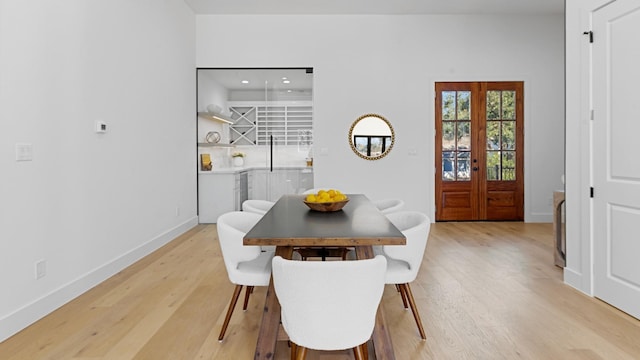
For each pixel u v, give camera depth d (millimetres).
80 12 2828
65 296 2623
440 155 5684
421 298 2693
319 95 5613
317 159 5648
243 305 2537
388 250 1998
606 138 2572
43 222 2438
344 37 5594
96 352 1969
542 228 5223
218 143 5723
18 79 2238
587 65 2729
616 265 2502
